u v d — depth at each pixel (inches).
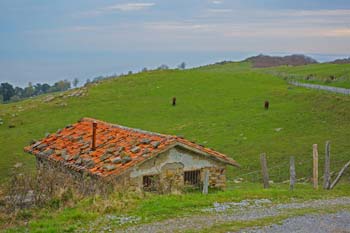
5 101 6097.4
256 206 721.6
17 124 2367.1
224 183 1058.7
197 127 2052.2
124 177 913.5
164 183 956.6
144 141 1015.0
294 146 1596.9
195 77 3213.6
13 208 676.7
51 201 705.0
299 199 791.7
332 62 5290.4
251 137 1797.5
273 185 1169.4
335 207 727.7
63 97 2866.6
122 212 666.2
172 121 2209.6
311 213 675.4
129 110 2455.7
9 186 709.9
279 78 3361.2
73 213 652.1
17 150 1914.4
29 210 674.8
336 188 960.3
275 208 711.7
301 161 1419.8
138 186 937.5
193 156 1015.6
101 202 693.9
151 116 2321.6
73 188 750.5
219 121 2107.5
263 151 1601.9
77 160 1016.9
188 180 1018.1
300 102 2256.4
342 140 1581.0
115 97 2755.9
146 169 951.0
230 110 2301.9
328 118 1891.0
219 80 3120.1
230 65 6397.6
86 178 887.7
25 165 1721.2
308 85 2896.2
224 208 700.0
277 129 1854.1
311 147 1550.2
